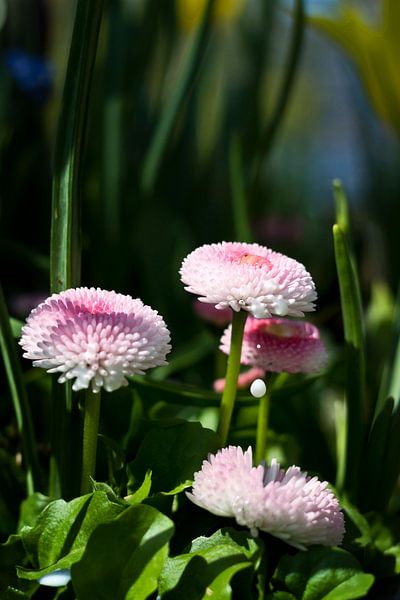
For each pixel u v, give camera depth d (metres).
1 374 0.70
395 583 0.55
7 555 0.52
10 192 0.84
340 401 0.77
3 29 1.00
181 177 0.98
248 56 0.92
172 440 0.54
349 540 0.54
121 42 0.76
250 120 0.86
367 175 1.15
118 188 0.77
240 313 0.54
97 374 0.49
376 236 1.10
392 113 0.95
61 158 0.55
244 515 0.49
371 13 1.50
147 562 0.49
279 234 1.11
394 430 0.59
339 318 0.95
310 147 2.25
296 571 0.51
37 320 0.50
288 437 0.64
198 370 0.79
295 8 0.71
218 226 1.00
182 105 0.74
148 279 0.86
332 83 2.61
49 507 0.52
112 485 0.55
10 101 0.93
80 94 0.55
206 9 0.71
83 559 0.49
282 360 0.55
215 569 0.50
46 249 0.91
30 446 0.58
